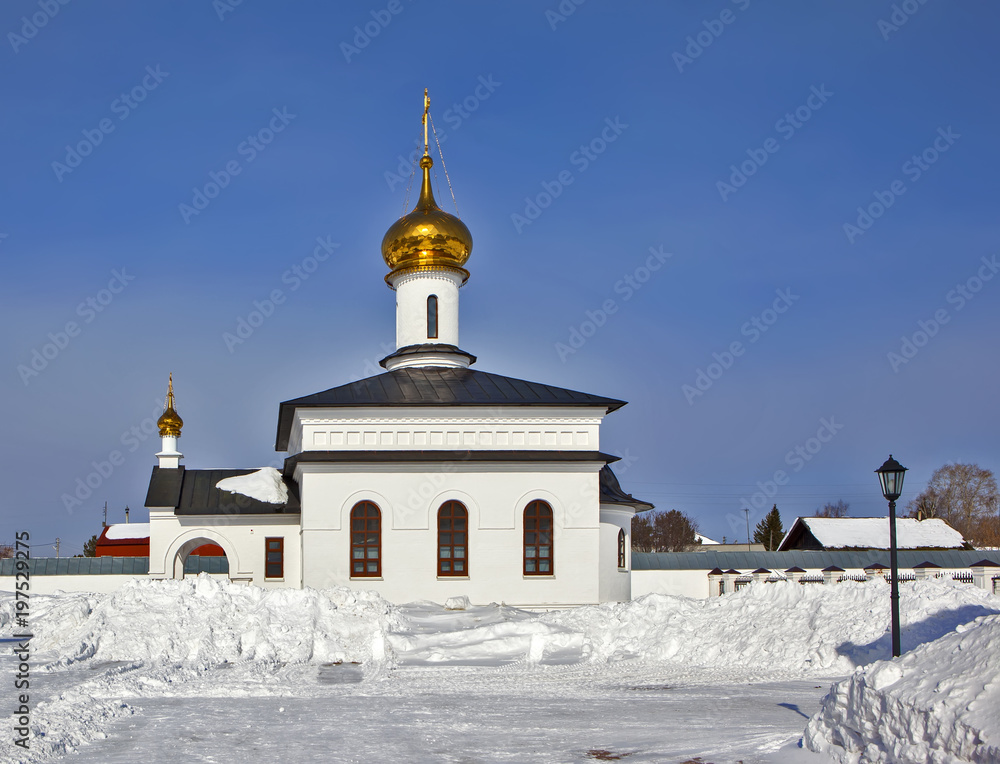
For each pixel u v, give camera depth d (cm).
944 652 1147
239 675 2217
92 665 2317
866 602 2452
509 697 1905
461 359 4384
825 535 7188
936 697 1051
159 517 4091
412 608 3388
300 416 3753
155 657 2427
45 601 3012
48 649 2522
